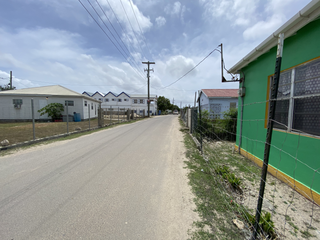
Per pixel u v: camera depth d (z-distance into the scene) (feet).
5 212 7.80
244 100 17.67
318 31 8.84
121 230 6.78
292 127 10.97
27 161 15.12
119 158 16.19
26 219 7.34
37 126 41.37
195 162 15.23
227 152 18.70
